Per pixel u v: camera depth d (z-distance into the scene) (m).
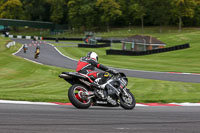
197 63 139.75
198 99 40.16
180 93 48.47
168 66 126.69
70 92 25.48
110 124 19.03
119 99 28.16
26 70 87.19
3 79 64.94
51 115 21.09
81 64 28.05
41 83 60.75
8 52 166.75
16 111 21.89
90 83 27.09
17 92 44.00
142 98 41.97
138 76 89.25
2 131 15.35
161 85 60.53
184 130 18.28
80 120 19.80
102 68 27.72
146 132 17.20
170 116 23.91
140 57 173.25
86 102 26.33
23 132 15.39
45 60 143.25
